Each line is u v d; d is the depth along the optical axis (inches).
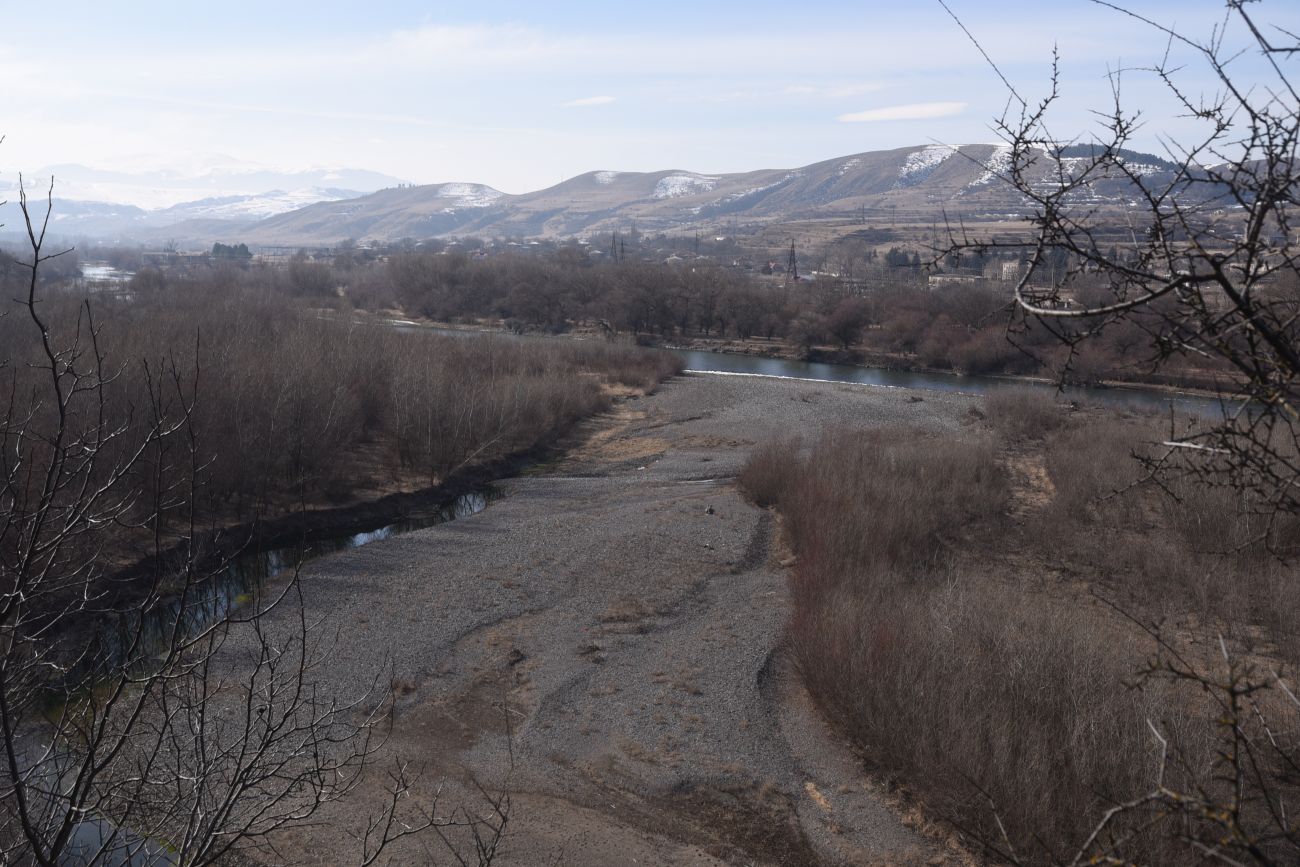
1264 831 373.7
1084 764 521.3
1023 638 653.3
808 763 636.7
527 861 536.1
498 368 2081.7
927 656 651.5
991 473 1277.1
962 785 540.1
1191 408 1195.3
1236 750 131.3
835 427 1675.7
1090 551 976.9
